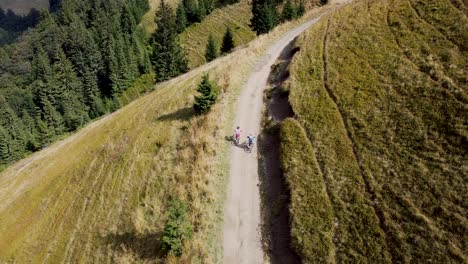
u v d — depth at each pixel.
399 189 25.00
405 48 39.47
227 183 31.09
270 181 30.59
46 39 180.62
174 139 41.16
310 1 121.25
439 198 23.45
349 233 23.64
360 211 24.62
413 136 28.47
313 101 36.97
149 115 51.16
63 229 40.84
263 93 44.34
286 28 72.62
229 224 27.44
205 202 29.33
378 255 21.86
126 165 42.28
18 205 52.75
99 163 47.41
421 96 31.77
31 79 163.50
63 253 37.38
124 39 154.00
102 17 176.75
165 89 59.72
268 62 53.62
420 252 21.16
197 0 162.38
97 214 38.66
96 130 60.59
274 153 33.34
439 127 28.16
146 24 179.62
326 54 44.91
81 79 141.12
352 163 28.42
